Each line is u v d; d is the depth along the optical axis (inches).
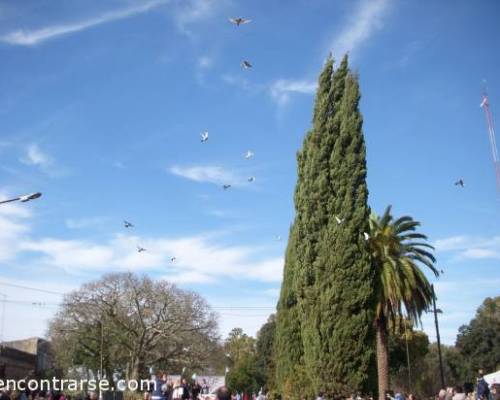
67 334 2389.3
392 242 1366.9
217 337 2454.5
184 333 2364.7
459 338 2805.1
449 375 2960.1
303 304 1268.5
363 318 1181.7
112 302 2381.9
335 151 1285.7
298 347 1523.1
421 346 2763.3
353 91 1314.0
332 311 1194.6
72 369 2442.2
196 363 2373.3
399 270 1344.7
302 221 1304.1
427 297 1385.3
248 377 3282.5
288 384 1444.4
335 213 1250.0
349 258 1205.7
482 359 2615.7
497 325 2687.0
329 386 1173.7
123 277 2416.3
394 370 2699.3
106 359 2397.9
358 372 1165.1
